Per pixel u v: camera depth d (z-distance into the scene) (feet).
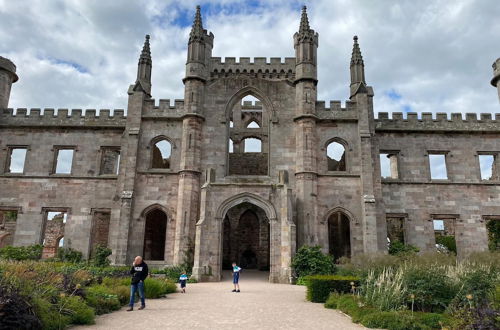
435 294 54.29
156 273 108.37
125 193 121.39
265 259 153.79
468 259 72.43
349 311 54.65
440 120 138.31
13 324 35.96
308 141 124.47
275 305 63.26
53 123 137.18
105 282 70.44
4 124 136.36
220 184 110.01
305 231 116.98
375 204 120.37
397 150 135.95
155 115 130.82
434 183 132.67
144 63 138.41
